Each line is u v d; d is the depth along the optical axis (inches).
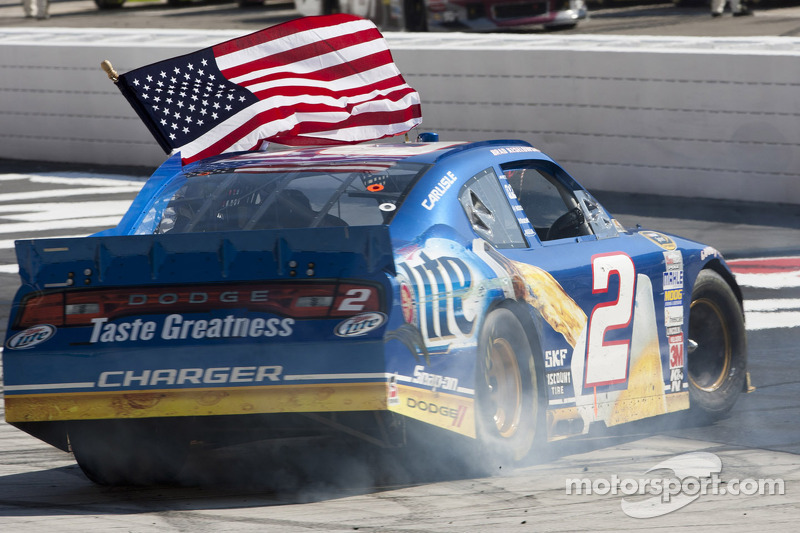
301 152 821.9
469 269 692.1
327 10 3902.6
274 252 636.1
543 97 2208.4
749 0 3873.0
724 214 1925.4
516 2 3314.5
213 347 634.8
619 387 820.6
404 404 628.4
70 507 669.9
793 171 1987.0
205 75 861.2
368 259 627.5
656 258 864.3
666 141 2100.1
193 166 824.9
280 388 626.8
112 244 654.5
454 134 2315.5
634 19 3831.2
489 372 701.3
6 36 2928.2
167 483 732.0
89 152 2667.3
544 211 842.2
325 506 652.1
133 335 648.4
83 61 2628.0
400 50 2345.0
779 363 1098.7
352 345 618.8
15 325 667.4
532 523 612.1
